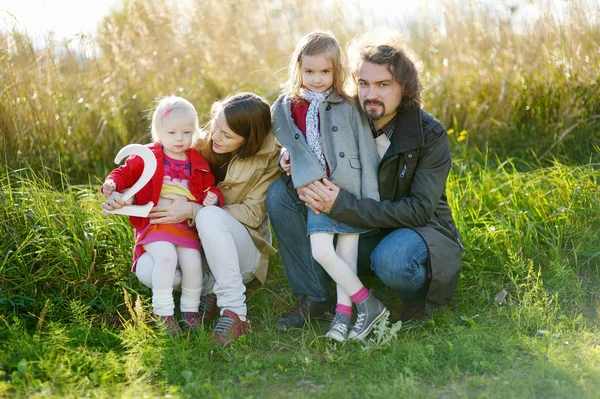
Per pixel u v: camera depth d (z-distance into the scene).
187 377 2.80
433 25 6.36
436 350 3.07
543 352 2.96
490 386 2.73
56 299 3.49
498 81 5.79
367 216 3.11
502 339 3.11
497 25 6.01
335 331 3.14
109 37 5.70
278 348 3.19
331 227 3.14
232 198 3.40
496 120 5.52
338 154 3.18
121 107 5.39
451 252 3.22
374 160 3.23
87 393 2.69
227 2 6.60
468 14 6.20
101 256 3.76
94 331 3.21
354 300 3.19
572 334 3.15
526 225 4.07
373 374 2.89
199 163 3.33
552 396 2.63
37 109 4.91
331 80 3.31
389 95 3.10
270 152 3.33
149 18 6.03
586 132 5.18
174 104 3.23
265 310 3.60
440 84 5.89
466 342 3.08
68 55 5.35
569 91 5.36
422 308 3.36
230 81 6.17
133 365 2.87
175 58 6.12
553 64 5.57
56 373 2.77
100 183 4.88
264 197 3.42
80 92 5.38
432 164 3.20
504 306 3.57
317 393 2.74
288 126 3.30
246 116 3.19
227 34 6.49
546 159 4.94
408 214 3.15
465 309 3.55
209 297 3.47
